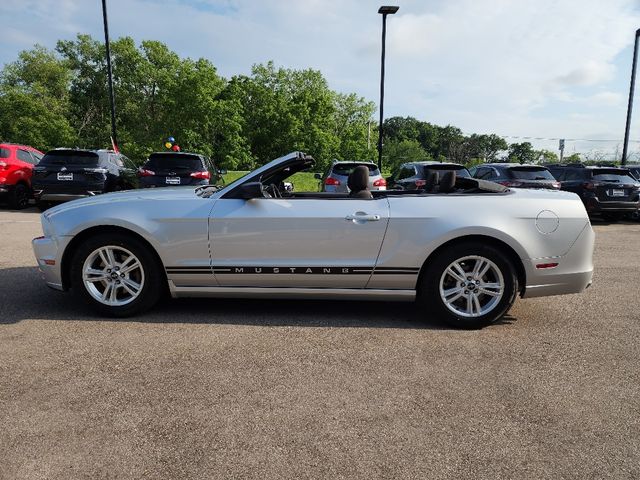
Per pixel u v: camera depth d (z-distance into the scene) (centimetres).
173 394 271
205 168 1112
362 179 445
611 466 213
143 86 4638
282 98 4925
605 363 326
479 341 365
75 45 4853
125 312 400
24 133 3656
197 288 401
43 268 404
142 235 387
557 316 431
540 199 396
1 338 353
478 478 203
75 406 256
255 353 333
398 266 388
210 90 3609
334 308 443
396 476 203
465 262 394
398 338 368
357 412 255
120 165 1226
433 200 394
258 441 227
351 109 6225
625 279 582
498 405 266
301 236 388
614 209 1153
